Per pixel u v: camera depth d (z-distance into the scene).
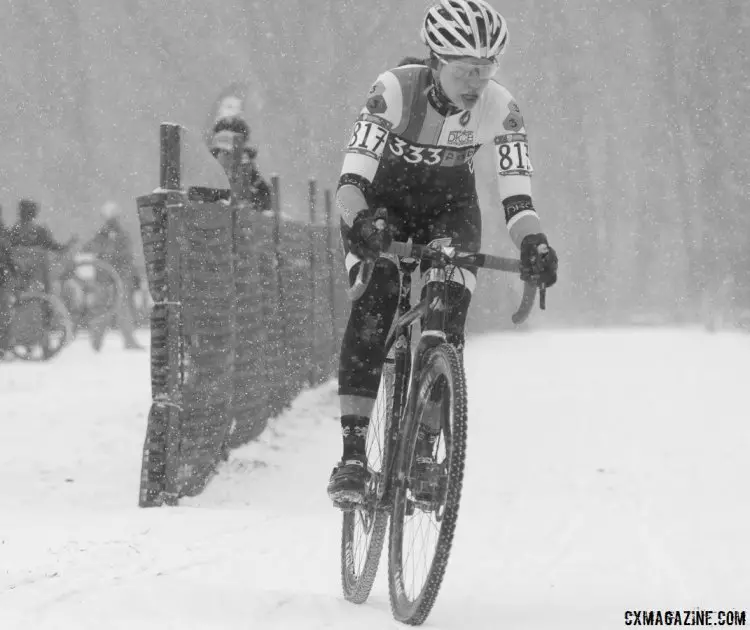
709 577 15.99
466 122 13.93
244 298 28.20
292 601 13.60
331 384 40.16
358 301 13.80
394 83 13.73
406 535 13.03
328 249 41.12
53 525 19.33
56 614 12.83
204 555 16.89
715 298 87.88
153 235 22.92
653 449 29.05
